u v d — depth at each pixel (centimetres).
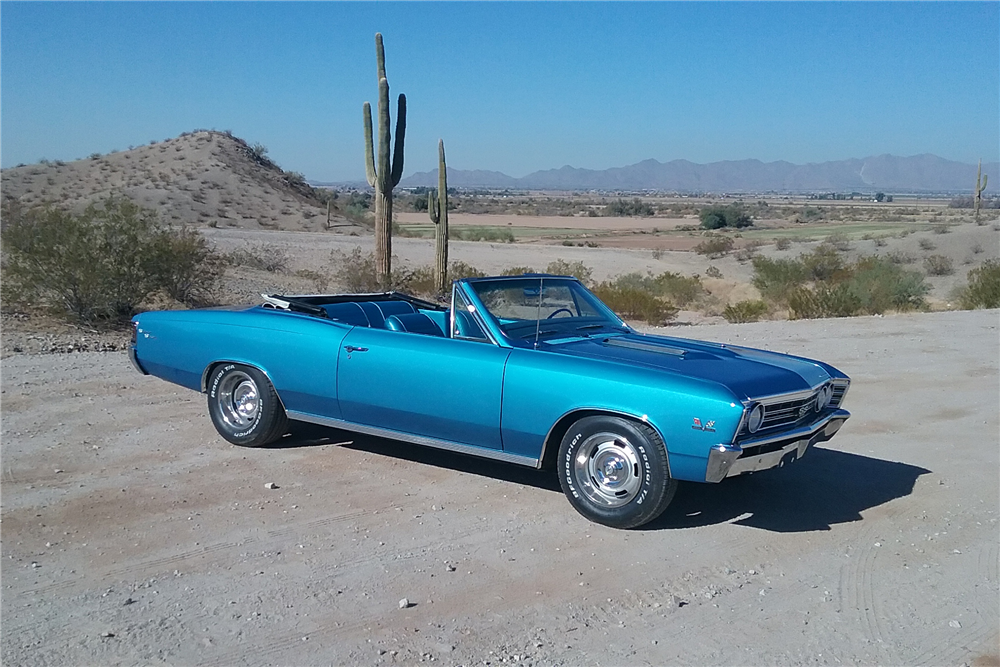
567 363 545
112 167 7731
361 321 721
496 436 571
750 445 502
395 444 718
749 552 511
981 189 6431
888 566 496
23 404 823
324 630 408
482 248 4597
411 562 486
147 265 1430
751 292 2598
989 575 485
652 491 518
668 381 510
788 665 385
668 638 406
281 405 680
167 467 646
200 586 452
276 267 2722
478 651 391
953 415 862
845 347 1273
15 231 1347
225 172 7456
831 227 8369
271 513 556
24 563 479
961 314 1772
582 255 4312
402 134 1848
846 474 671
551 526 543
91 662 379
